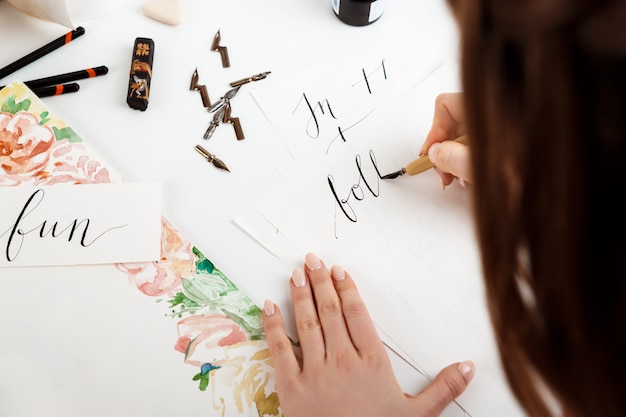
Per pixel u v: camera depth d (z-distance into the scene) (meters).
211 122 0.62
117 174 0.58
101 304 0.52
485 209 0.29
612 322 0.29
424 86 0.66
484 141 0.27
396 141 0.63
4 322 0.51
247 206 0.58
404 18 0.70
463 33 0.25
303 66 0.66
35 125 0.59
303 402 0.48
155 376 0.50
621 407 0.31
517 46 0.25
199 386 0.50
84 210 0.56
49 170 0.57
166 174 0.59
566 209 0.26
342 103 0.64
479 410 0.51
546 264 0.28
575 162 0.25
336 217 0.58
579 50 0.23
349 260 0.56
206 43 0.66
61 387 0.49
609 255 0.27
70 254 0.54
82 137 0.59
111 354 0.50
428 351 0.53
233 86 0.64
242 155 0.60
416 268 0.56
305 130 0.62
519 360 0.37
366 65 0.67
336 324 0.51
